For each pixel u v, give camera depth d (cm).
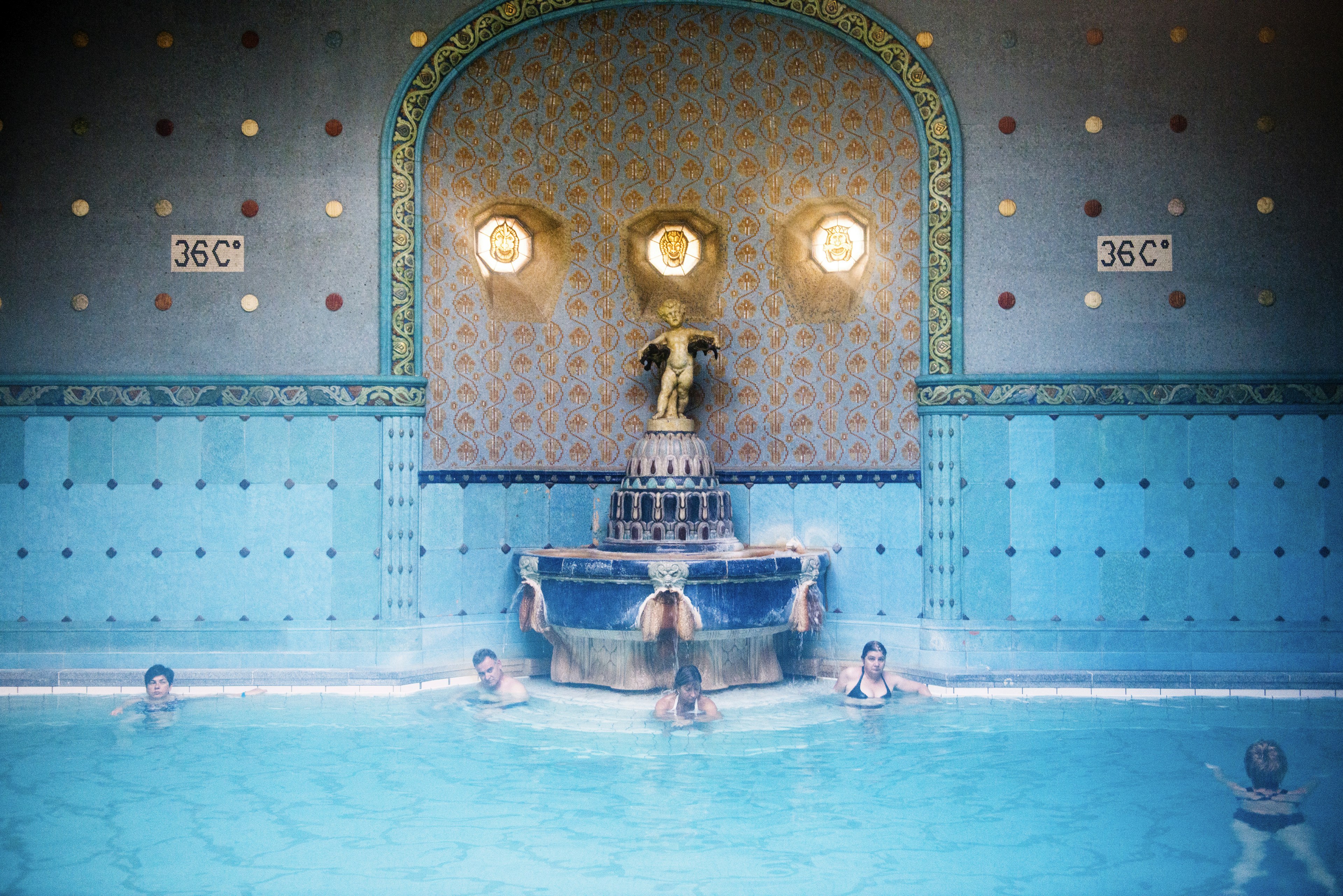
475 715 688
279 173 780
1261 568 759
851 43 784
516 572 815
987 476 766
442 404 793
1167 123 766
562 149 824
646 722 671
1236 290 764
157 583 770
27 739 630
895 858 437
